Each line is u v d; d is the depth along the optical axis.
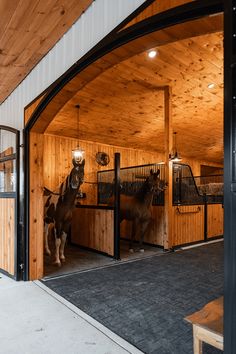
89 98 5.00
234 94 1.10
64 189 4.02
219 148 9.17
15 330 2.03
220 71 4.54
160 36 1.80
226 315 1.11
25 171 3.27
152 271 3.60
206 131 7.41
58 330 2.03
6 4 2.20
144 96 5.25
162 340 1.89
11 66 3.23
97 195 7.00
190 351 1.76
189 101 5.64
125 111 5.74
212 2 1.32
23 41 2.74
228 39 1.13
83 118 5.78
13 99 3.88
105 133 6.71
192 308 2.41
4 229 3.50
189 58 4.11
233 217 1.09
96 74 2.47
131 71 4.34
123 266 3.87
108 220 4.55
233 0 1.12
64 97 2.85
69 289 2.90
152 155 8.66
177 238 5.38
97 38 2.20
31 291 2.84
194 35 1.77
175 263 4.05
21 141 3.45
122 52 2.08
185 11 1.46
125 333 1.98
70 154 6.64
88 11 2.33
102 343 1.86
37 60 3.12
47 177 6.19
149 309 2.39
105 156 7.33
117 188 4.42
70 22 2.50
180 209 5.48
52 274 3.45
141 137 7.31
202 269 3.71
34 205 3.30
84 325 2.11
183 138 7.78
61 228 4.00
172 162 5.20
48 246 4.91
